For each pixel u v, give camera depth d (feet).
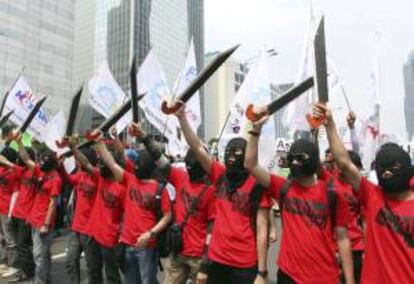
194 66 31.68
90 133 19.69
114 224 20.01
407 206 10.95
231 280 14.46
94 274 20.65
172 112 14.99
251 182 14.71
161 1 151.43
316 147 13.20
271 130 25.99
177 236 16.81
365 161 30.04
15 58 176.35
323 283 12.65
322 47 12.12
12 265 26.50
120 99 33.01
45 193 22.99
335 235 13.11
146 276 18.01
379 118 31.19
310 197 13.07
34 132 35.09
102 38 176.55
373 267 11.16
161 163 17.84
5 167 27.55
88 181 21.72
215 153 25.26
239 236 14.44
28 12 182.91
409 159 11.11
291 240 13.07
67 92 201.77
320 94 12.07
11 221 26.50
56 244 33.83
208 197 16.74
